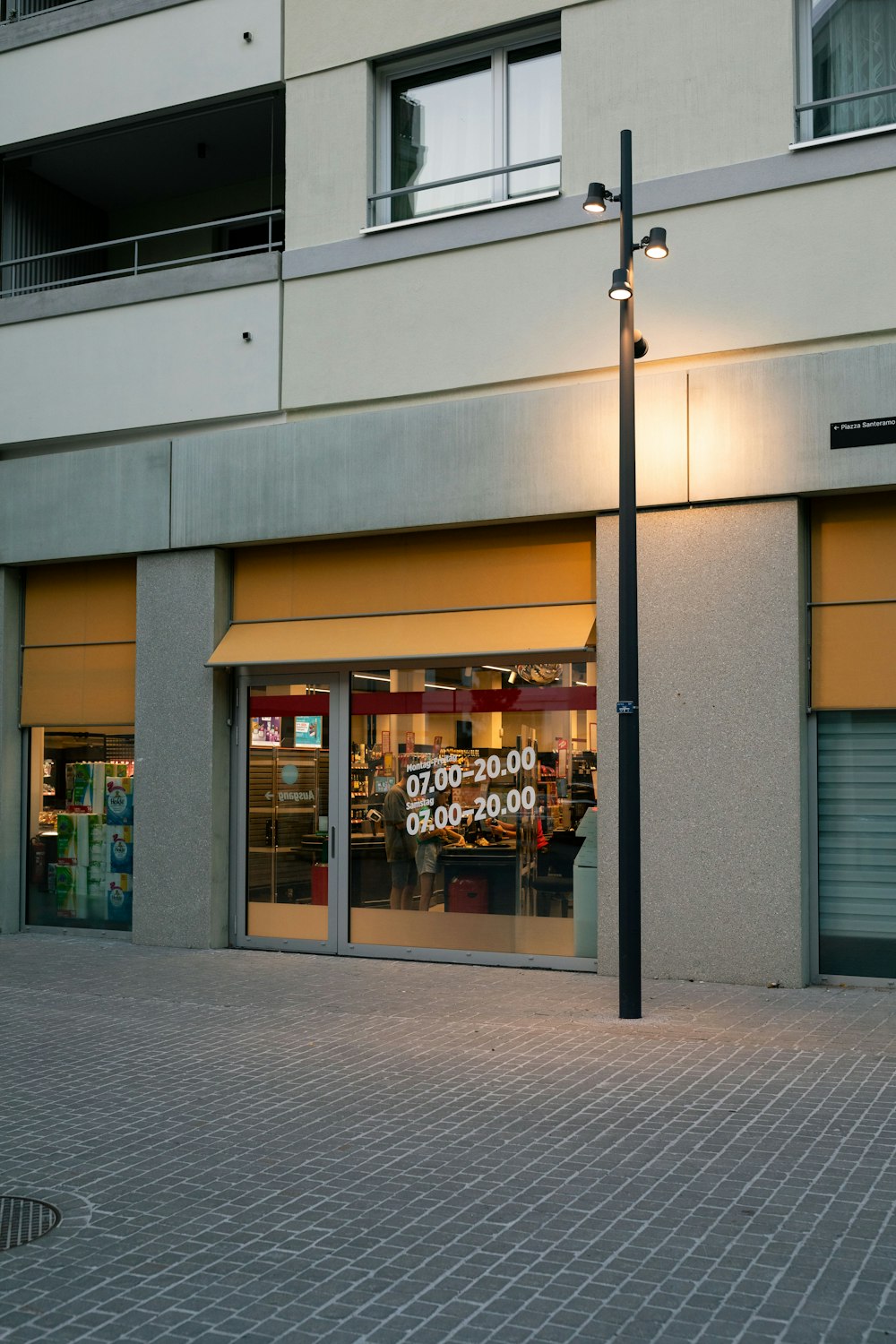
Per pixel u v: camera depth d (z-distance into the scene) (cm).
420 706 1181
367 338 1204
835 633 1014
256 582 1270
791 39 1036
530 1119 643
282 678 1255
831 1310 418
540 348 1122
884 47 1029
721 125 1055
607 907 1068
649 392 1061
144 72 1347
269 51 1280
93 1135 636
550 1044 809
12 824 1395
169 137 1398
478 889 1148
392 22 1216
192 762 1266
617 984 1027
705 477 1036
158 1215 520
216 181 1512
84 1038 855
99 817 1360
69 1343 404
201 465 1268
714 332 1048
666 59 1081
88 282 1566
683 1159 574
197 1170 577
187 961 1174
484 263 1152
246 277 1265
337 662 1195
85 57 1383
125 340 1328
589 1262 461
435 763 1173
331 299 1226
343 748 1217
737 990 983
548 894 1119
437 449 1150
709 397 1039
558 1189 539
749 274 1038
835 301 1005
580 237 1109
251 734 1270
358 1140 618
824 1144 592
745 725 1019
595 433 1084
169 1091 718
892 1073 720
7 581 1396
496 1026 870
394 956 1180
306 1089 716
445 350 1165
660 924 1041
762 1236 482
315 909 1226
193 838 1262
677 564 1048
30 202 1498
